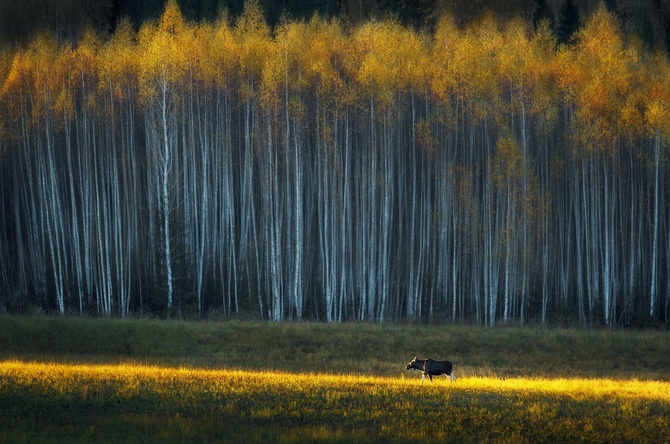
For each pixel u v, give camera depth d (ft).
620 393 365.61
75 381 359.66
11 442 263.08
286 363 502.38
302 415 306.55
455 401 334.24
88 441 265.13
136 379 369.71
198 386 353.92
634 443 282.97
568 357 541.75
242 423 294.05
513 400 340.59
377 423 297.53
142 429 282.15
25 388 341.00
